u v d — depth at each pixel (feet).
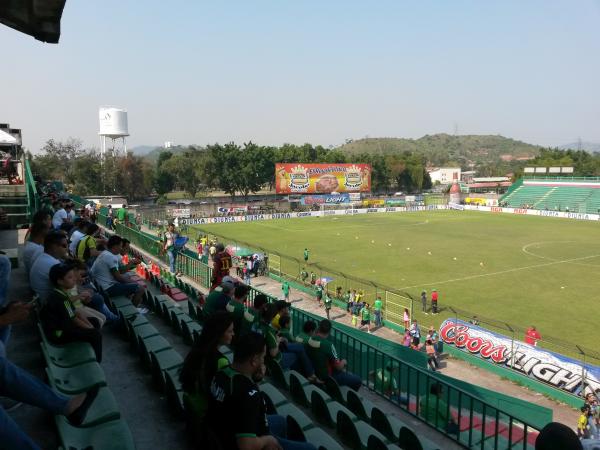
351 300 103.09
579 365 66.13
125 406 21.79
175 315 33.81
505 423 36.60
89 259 40.70
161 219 246.06
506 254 167.32
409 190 497.05
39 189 104.17
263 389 24.20
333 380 29.07
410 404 33.47
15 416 17.99
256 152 369.71
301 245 187.73
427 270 142.41
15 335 26.17
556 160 507.71
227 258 48.65
